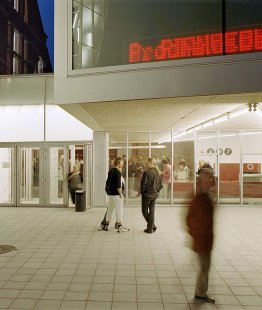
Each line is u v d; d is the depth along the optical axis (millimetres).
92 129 12328
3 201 13875
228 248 6957
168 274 5383
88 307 4188
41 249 6914
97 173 12852
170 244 7262
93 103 6672
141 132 13055
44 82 13266
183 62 6016
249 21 5828
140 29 6617
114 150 13398
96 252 6672
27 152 14141
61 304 4277
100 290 4730
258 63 5645
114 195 8508
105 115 8461
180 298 4453
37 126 13219
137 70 6250
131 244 7289
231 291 4719
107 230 8695
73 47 6816
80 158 13266
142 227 9070
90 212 11711
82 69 6574
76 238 7867
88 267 5742
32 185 14125
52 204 12992
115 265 5852
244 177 13102
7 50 28250
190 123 10484
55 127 13133
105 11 6867
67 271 5539
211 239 4223
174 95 6035
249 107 7055
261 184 13078
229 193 13070
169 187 13039
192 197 4301
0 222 9914
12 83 13352
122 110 7652
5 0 27500
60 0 6855
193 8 6277
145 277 5250
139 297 4488
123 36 6754
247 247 7035
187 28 6328
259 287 4875
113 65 6594
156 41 6473
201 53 5977
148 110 7699
